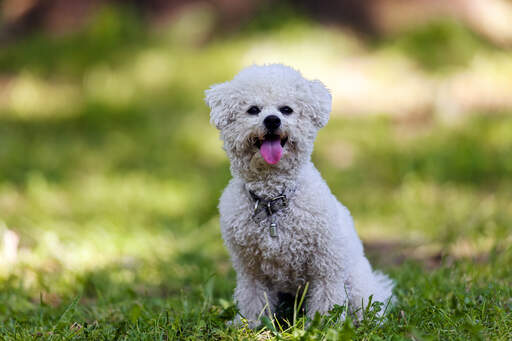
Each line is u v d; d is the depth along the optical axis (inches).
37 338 155.9
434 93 488.1
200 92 531.5
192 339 149.7
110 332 156.9
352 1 613.3
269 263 156.9
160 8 672.4
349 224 165.2
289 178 153.3
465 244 237.6
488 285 176.7
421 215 285.0
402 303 173.3
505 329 146.6
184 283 214.4
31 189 339.9
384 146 406.0
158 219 297.0
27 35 690.2
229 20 633.6
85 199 331.3
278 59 547.8
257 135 151.1
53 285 206.1
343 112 478.6
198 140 442.0
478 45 563.5
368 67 540.4
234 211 155.0
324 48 561.3
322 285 157.8
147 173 381.7
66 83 567.5
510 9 629.6
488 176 348.5
